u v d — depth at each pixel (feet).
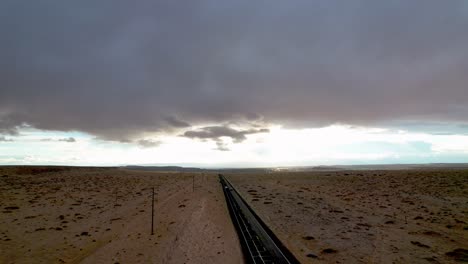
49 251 83.61
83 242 91.86
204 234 98.02
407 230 101.35
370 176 297.12
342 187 224.53
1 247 85.56
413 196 168.55
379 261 74.23
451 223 107.76
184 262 73.61
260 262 71.51
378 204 150.10
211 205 154.71
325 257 77.30
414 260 74.28
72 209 140.67
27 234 98.68
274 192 205.46
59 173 332.80
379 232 100.01
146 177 357.82
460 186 191.31
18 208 136.67
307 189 217.56
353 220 118.01
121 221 118.73
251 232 100.01
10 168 317.22
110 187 236.43
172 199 175.83
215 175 434.30
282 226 109.91
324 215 128.16
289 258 75.51
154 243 88.79
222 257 76.38
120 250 83.15
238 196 190.08
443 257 75.46
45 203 151.94
